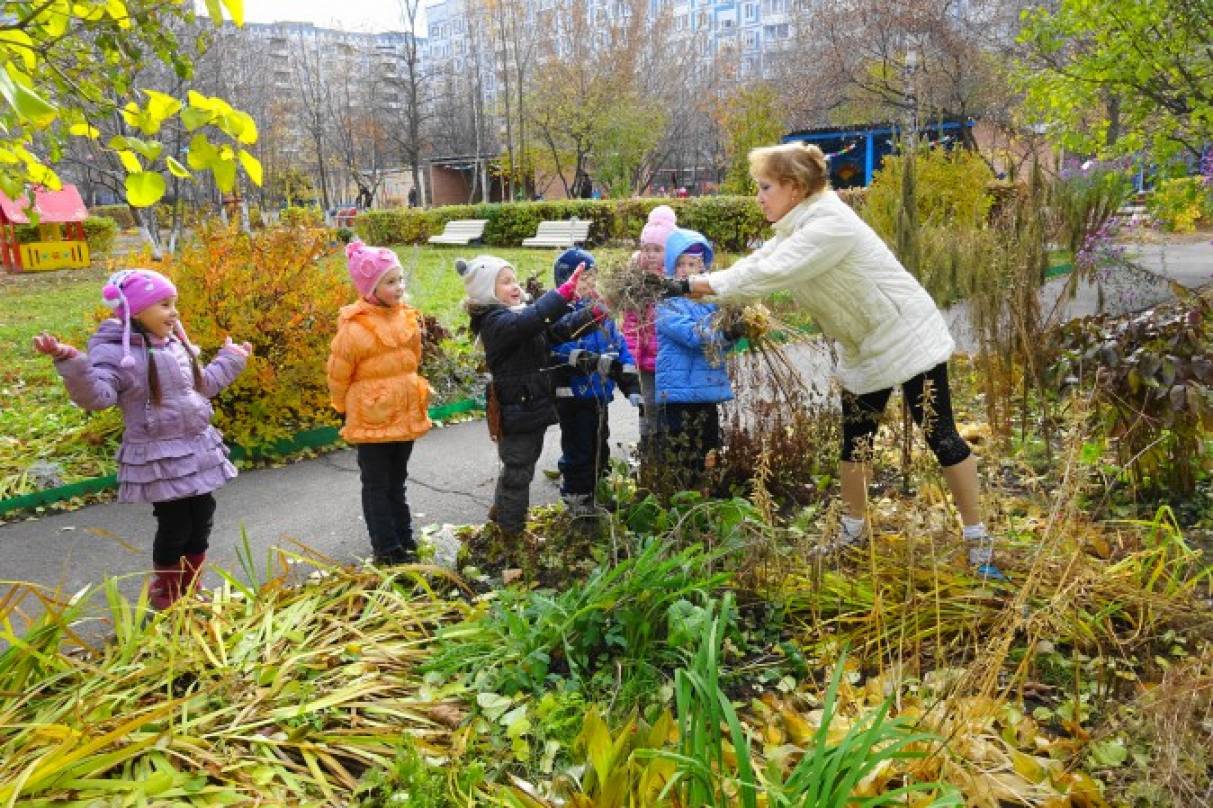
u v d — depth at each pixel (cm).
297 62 4778
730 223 1719
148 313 360
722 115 2531
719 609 335
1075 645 311
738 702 295
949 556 360
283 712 277
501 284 401
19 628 364
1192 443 435
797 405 496
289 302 604
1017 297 545
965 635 322
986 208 1212
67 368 330
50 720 265
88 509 516
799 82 2873
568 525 416
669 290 379
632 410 701
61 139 346
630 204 1869
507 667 301
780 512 459
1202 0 827
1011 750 259
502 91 4091
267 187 3678
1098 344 454
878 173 1284
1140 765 254
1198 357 420
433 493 529
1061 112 984
